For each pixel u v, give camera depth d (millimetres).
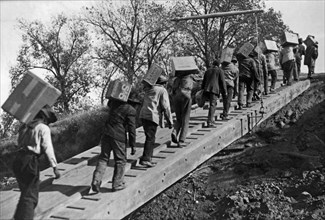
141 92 18734
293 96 15914
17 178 6320
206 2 34594
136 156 9375
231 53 12500
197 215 12547
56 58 39562
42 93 6598
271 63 15711
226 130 11336
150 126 8758
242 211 11742
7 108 6543
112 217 7336
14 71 38719
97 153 10016
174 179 9148
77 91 40156
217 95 11516
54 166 6492
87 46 40062
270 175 13031
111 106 7691
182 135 9961
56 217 6770
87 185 7949
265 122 15977
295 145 14133
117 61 36094
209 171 14219
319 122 14953
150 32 34062
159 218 12914
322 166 12648
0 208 7066
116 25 35281
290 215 11062
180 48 36062
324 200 11211
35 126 6473
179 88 9859
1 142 19766
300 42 18578
